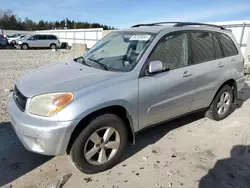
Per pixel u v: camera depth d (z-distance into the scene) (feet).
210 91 12.70
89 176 8.94
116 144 9.31
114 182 8.63
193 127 13.38
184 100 11.32
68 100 7.83
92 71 9.70
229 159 10.23
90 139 8.55
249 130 13.10
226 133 12.71
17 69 32.60
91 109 8.05
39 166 9.50
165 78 10.21
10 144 11.03
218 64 12.70
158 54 10.25
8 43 80.43
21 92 8.72
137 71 9.45
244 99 18.86
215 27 13.56
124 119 9.53
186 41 11.45
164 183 8.61
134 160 10.05
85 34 94.89
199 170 9.42
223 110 14.33
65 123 7.66
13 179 8.66
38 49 80.18
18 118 8.16
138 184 8.54
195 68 11.52
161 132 12.71
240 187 8.46
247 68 25.93
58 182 8.52
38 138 7.75
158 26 11.87
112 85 8.71
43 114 7.80
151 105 9.91
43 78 9.44
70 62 11.84
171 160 10.09
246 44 29.58
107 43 12.30
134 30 11.96
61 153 8.08
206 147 11.21
